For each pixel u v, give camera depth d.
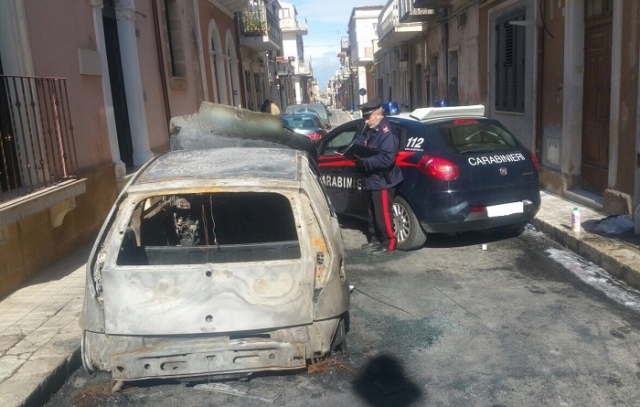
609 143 7.53
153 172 4.21
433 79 19.23
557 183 9.09
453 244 7.07
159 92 10.95
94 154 7.67
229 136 7.19
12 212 4.97
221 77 18.30
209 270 3.54
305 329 3.59
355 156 6.60
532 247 6.80
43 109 6.32
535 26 9.77
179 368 3.50
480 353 4.21
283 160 4.52
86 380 4.09
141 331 3.48
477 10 13.37
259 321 3.52
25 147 5.74
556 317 4.78
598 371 3.88
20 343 4.40
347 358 4.19
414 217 6.62
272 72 36.97
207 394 3.79
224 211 5.36
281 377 3.96
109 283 3.53
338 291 3.75
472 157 6.42
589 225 7.02
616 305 4.97
